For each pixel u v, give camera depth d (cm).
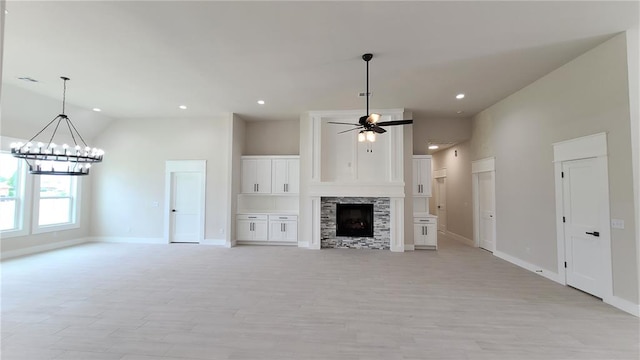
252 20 303
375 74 443
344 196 645
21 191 582
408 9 283
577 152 383
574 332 275
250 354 238
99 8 282
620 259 328
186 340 259
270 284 409
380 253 607
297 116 708
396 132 632
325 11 287
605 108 345
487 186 635
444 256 581
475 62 400
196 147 725
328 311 320
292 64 411
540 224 457
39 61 404
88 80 475
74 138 689
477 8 281
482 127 638
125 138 738
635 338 264
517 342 258
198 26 315
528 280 430
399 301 349
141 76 458
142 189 730
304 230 671
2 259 545
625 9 281
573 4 273
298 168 716
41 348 245
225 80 473
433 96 543
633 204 314
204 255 587
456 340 261
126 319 298
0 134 542
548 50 365
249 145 761
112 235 733
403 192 627
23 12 287
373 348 248
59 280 422
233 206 692
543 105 450
